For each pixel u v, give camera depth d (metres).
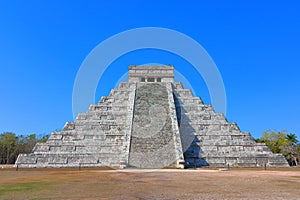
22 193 9.97
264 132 71.31
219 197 9.01
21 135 65.81
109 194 9.66
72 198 8.86
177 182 13.58
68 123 35.25
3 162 61.53
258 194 9.65
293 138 68.06
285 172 21.62
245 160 32.06
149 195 9.44
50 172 21.98
